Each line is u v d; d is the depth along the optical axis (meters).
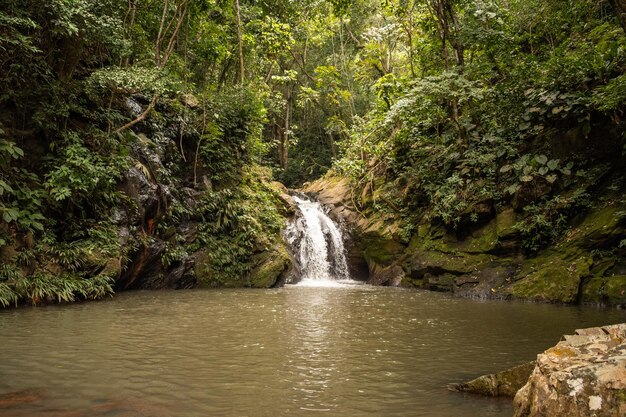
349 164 19.69
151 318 8.45
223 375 4.96
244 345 6.40
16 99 11.06
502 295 11.52
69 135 11.62
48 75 11.75
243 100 18.03
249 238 15.52
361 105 29.52
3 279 9.32
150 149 14.01
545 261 11.55
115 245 11.59
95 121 12.88
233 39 20.81
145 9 16.25
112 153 12.52
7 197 10.15
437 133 17.19
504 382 4.35
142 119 14.30
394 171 18.39
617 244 10.51
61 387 4.45
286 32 21.14
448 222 14.05
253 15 20.73
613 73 11.93
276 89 32.06
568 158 12.41
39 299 9.64
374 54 23.20
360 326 7.88
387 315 9.05
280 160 34.25
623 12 7.53
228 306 10.15
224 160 16.97
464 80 14.09
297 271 16.91
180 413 3.86
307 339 6.83
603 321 8.19
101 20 11.52
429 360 5.66
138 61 15.22
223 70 21.88
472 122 15.71
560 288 10.64
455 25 16.61
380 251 16.64
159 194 13.62
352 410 3.98
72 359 5.48
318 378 4.91
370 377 4.94
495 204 13.31
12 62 10.87
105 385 4.54
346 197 20.58
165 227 13.77
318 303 10.81
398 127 19.02
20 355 5.62
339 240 19.02
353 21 26.77
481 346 6.39
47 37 11.68
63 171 10.71
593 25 14.67
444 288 13.31
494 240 12.83
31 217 10.04
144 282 13.18
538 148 13.18
